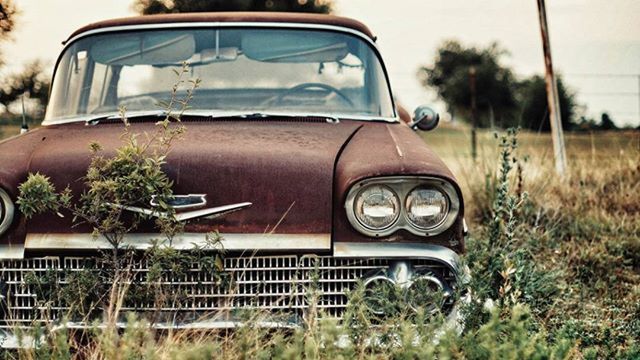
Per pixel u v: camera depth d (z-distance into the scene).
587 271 5.71
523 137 11.25
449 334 3.17
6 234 3.75
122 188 3.61
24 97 5.28
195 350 2.97
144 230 3.71
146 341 3.42
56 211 3.67
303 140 4.02
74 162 3.81
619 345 4.08
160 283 3.61
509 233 4.34
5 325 3.76
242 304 3.75
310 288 3.53
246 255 3.73
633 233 6.55
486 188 7.45
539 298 4.74
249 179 3.74
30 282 3.67
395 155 3.79
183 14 5.05
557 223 6.69
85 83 4.91
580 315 4.68
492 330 3.14
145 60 4.88
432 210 3.68
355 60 4.91
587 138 11.82
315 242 3.71
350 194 3.67
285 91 4.77
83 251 3.74
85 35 5.02
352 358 3.13
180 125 4.32
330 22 5.00
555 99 9.80
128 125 3.95
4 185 3.72
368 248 3.68
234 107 4.68
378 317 3.73
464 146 12.08
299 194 3.73
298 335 3.21
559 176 8.17
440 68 47.09
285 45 4.90
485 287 3.76
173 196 3.71
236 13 5.05
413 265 3.73
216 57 4.86
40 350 3.35
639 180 8.11
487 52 46.06
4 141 4.19
